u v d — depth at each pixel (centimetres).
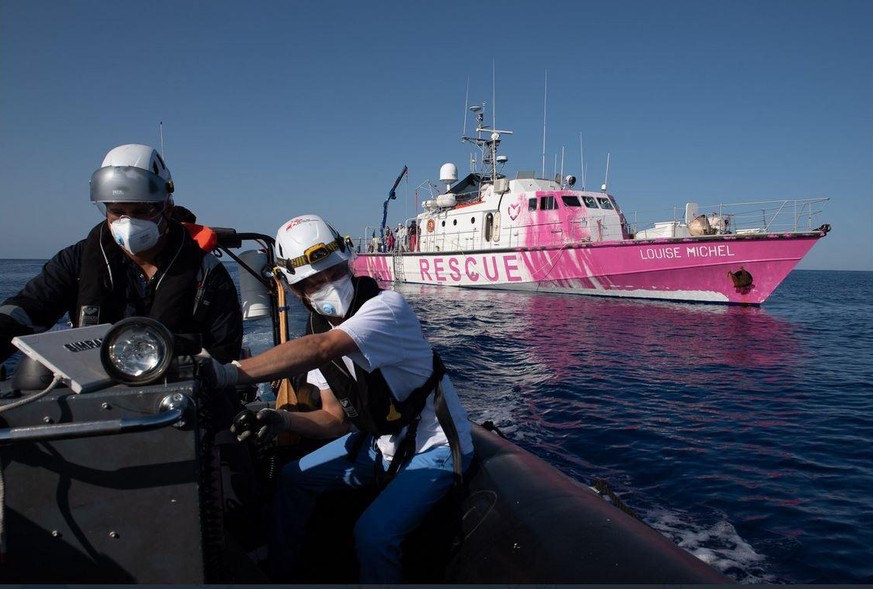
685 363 1009
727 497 439
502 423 626
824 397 773
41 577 116
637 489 455
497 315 1656
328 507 239
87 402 113
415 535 211
